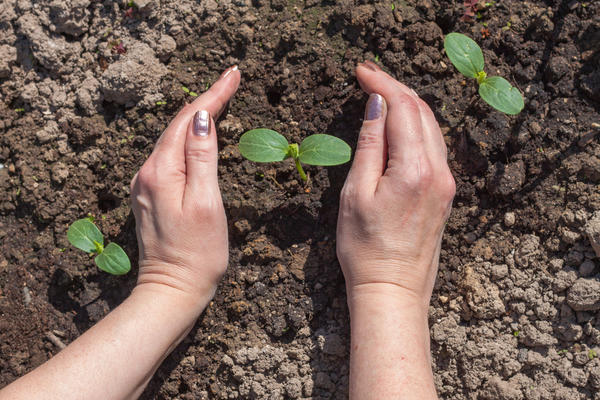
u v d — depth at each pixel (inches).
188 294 25.6
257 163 28.3
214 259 25.9
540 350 27.0
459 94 28.4
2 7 29.0
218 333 28.0
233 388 27.8
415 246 25.0
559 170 27.7
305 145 25.9
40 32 28.7
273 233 28.3
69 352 24.1
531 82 28.4
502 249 27.7
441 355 27.4
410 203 24.9
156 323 25.0
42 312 28.5
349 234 25.4
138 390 24.8
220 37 28.9
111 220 28.6
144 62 28.5
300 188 28.2
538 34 28.5
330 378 27.4
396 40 28.4
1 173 29.2
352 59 28.5
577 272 27.0
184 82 28.7
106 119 29.0
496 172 27.8
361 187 25.3
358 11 28.3
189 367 27.9
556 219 27.5
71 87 29.0
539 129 27.9
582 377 26.5
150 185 25.7
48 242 28.8
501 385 26.7
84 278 28.6
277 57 28.8
